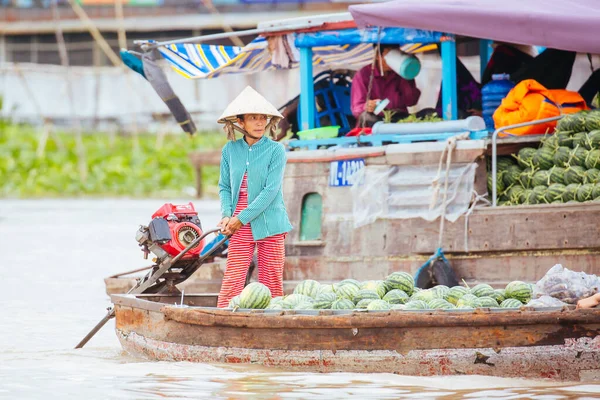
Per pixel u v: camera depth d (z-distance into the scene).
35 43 64.38
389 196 17.56
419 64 18.81
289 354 11.28
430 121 18.22
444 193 16.92
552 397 9.83
